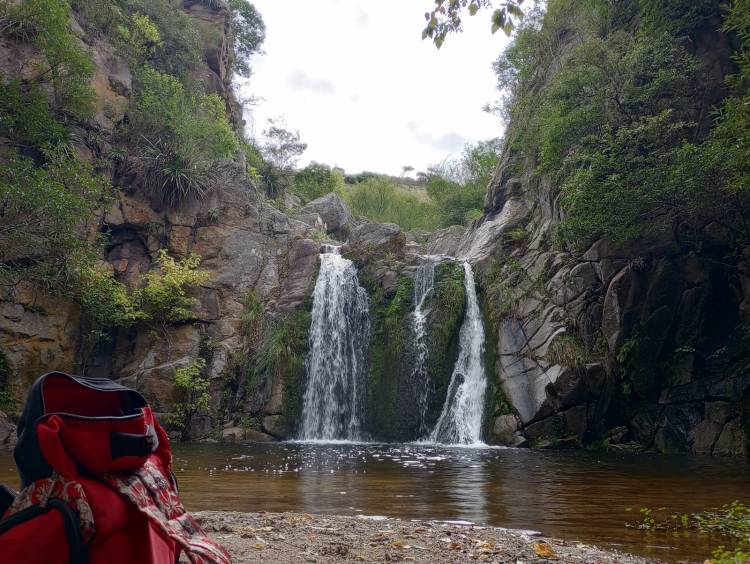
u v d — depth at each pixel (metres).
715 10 19.70
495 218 27.19
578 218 18.50
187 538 2.10
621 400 19.20
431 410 21.19
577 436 18.53
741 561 4.46
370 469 11.78
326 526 5.95
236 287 23.61
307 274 23.92
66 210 17.66
